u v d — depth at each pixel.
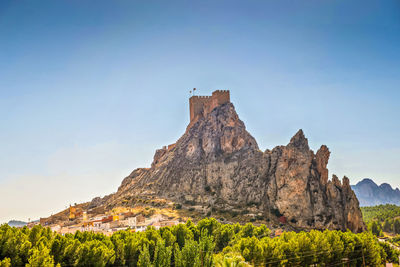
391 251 159.50
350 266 134.75
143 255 96.94
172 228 135.50
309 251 124.88
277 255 119.50
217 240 152.50
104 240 110.31
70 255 97.00
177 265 99.69
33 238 99.75
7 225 102.00
